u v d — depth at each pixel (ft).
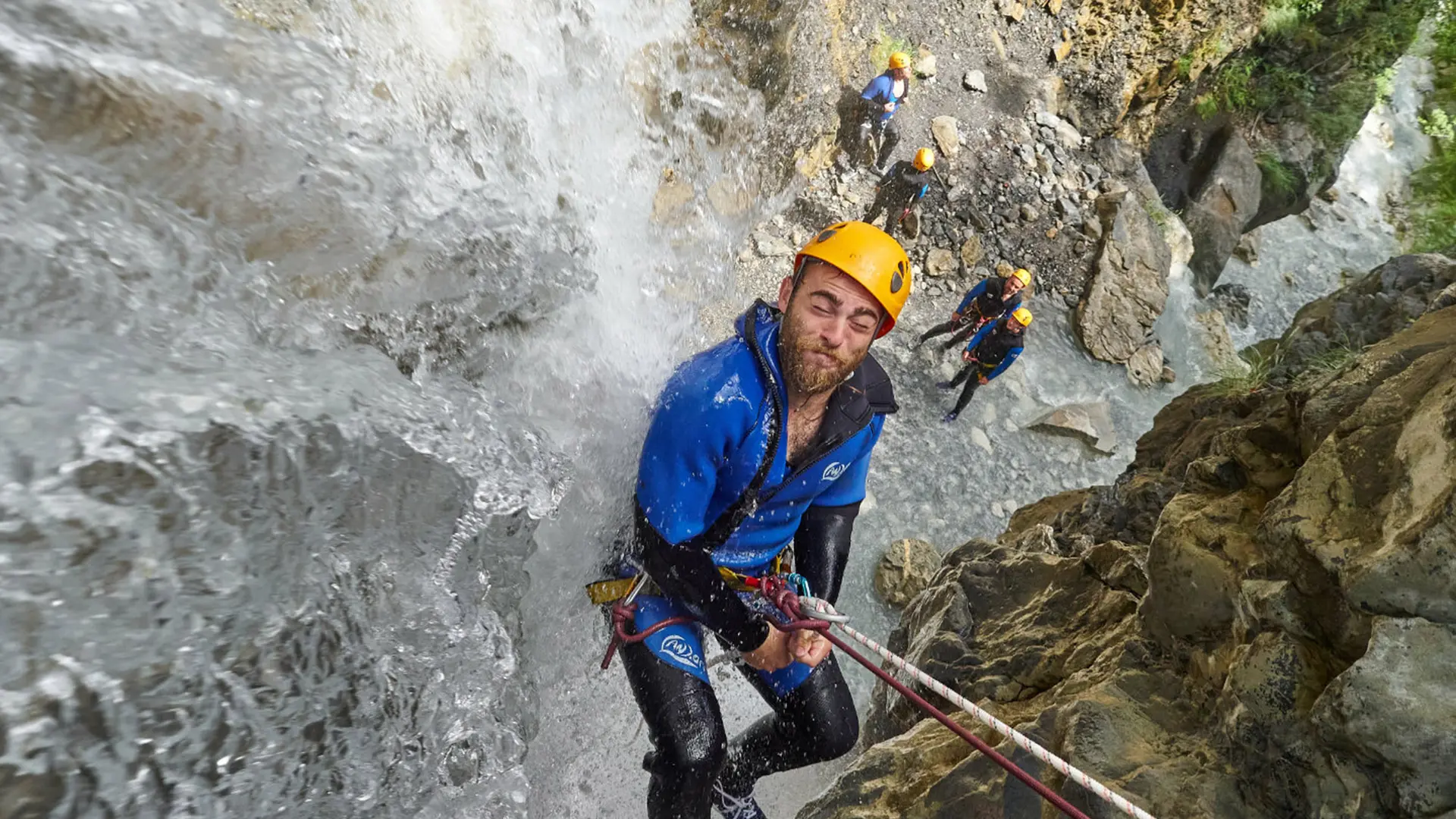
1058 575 13.14
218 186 6.63
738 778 9.90
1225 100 40.68
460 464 6.97
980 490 30.55
